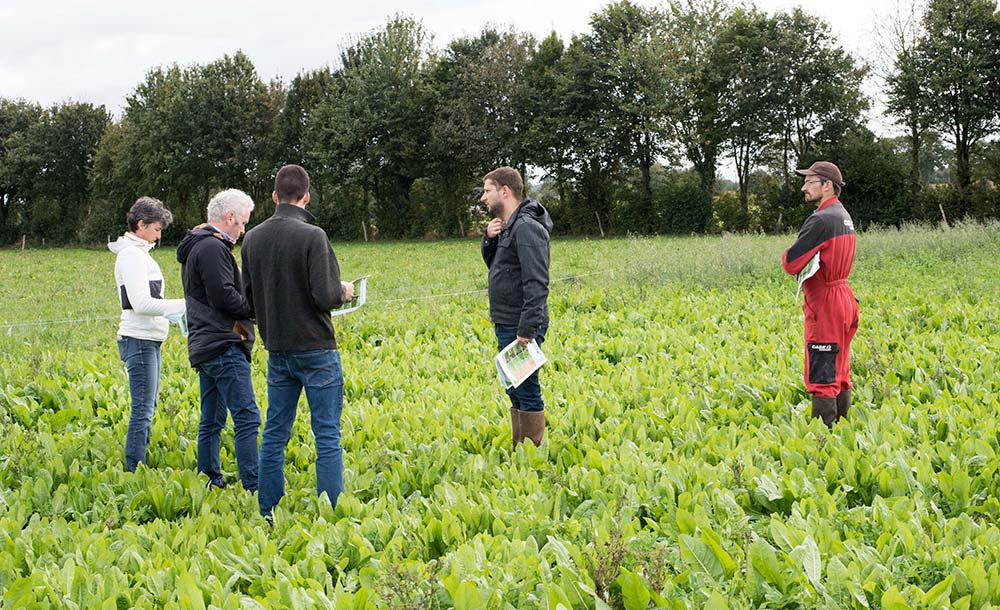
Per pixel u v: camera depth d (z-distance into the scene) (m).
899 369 6.96
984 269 14.84
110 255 44.28
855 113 42.84
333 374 4.58
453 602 3.03
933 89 38.44
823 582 3.25
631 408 6.34
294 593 3.09
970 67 38.06
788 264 5.64
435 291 16.98
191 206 58.12
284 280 4.47
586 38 48.28
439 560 3.65
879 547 3.49
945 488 4.15
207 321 5.03
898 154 41.88
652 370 7.41
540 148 47.41
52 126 61.00
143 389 5.39
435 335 10.54
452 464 4.95
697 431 5.36
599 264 21.48
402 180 52.09
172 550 3.78
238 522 4.25
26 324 12.77
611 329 10.15
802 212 42.28
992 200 37.56
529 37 51.19
